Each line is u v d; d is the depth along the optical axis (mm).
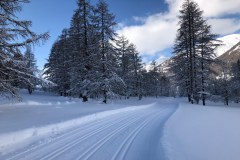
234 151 5598
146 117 13023
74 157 5191
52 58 36625
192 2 24047
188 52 25656
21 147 6043
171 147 6098
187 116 13047
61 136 7441
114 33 22828
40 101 21188
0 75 10906
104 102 22406
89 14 22328
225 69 40594
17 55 10938
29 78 11492
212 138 7043
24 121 9359
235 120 10461
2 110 13797
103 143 6512
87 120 11375
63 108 16203
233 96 43344
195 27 23922
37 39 10281
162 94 74938
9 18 10344
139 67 45188
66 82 32719
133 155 5402
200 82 23672
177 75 29484
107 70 22484
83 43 22812
